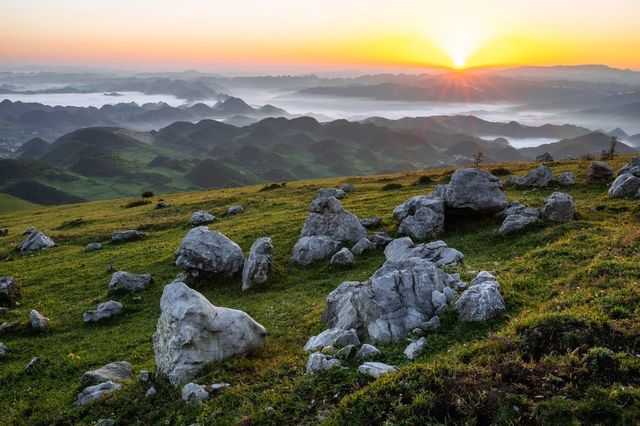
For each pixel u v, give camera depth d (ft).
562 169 230.48
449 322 64.23
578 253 85.76
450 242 124.57
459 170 140.67
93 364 88.07
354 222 145.28
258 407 51.24
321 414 46.75
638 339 45.68
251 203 245.65
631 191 142.31
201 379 61.77
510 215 124.98
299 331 83.41
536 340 49.34
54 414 66.54
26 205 631.56
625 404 37.40
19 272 167.02
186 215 240.32
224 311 71.20
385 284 70.85
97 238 208.13
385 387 46.57
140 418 57.82
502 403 40.34
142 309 121.60
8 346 103.96
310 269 130.72
